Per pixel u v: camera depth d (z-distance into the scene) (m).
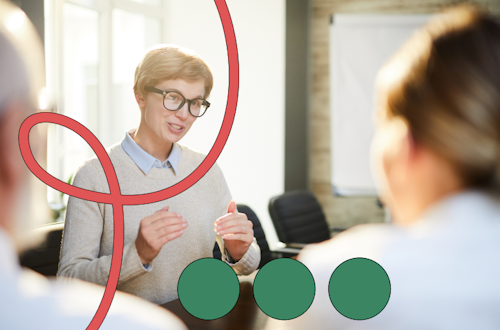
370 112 3.64
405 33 3.58
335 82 3.69
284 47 3.76
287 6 3.73
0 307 0.31
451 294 0.37
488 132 0.35
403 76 0.39
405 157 0.39
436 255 0.38
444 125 0.36
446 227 0.39
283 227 2.44
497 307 0.36
